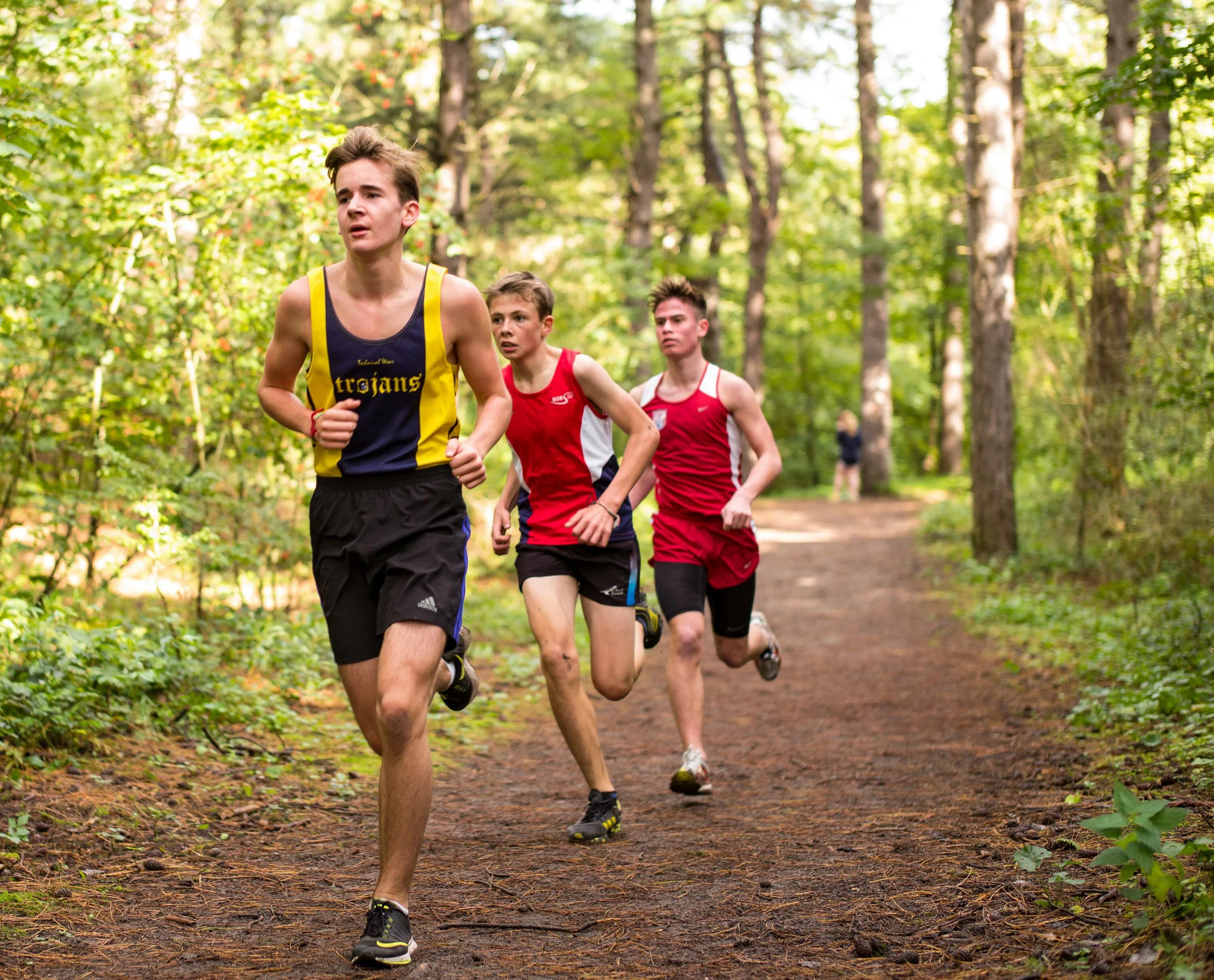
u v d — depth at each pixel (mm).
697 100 25016
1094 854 3270
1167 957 2311
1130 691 5730
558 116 22281
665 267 22453
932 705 6805
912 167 26406
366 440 2848
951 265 22453
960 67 17328
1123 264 9883
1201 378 7719
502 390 2996
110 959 2670
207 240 6984
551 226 19969
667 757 5703
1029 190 12500
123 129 7223
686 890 3303
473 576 10984
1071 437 10922
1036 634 8781
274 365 2936
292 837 3846
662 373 4953
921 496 24953
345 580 2881
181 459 7141
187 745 4734
